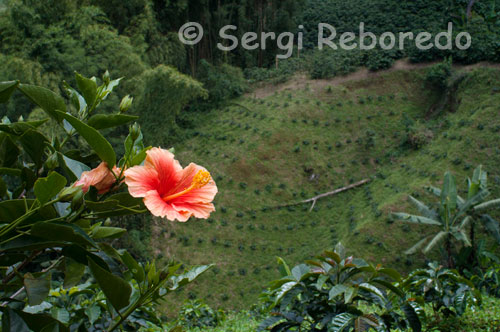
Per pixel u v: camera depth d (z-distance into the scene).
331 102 30.61
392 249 19.95
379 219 21.27
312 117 29.70
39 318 1.23
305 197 25.94
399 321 4.21
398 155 27.02
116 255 1.30
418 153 26.00
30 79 16.89
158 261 21.38
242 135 28.47
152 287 1.45
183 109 31.77
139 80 20.91
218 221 23.70
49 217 1.20
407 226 20.48
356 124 29.48
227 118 30.33
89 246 1.30
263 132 28.27
